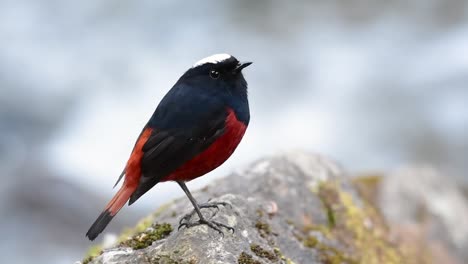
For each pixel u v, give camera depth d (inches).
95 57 788.6
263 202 310.2
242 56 795.4
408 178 439.2
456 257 398.6
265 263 257.0
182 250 252.1
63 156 683.4
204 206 277.7
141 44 805.9
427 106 727.1
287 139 703.1
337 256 302.5
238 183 329.4
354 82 758.5
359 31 826.8
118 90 755.4
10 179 628.4
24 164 658.2
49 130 722.2
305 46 805.9
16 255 557.3
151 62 784.3
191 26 830.5
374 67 774.5
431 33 813.9
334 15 847.7
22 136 715.4
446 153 696.4
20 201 601.0
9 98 746.2
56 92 753.0
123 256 258.4
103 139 706.2
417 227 406.9
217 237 258.5
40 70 773.9
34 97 747.4
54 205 597.6
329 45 808.3
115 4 846.5
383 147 703.1
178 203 325.4
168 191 611.2
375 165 690.8
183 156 271.7
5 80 760.3
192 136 272.2
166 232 276.8
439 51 786.8
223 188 326.6
